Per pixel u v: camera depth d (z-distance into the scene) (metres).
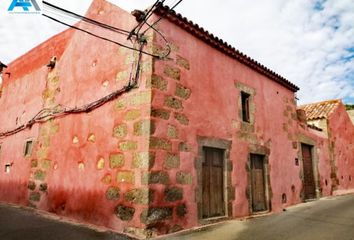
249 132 8.27
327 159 13.41
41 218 6.75
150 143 5.38
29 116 9.56
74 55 8.19
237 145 7.67
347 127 16.86
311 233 5.58
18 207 8.34
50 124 8.34
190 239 5.04
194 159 6.24
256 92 9.00
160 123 5.64
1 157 10.40
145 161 5.32
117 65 6.53
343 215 7.49
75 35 8.40
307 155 11.91
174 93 6.07
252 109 8.66
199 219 6.10
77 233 5.40
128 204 5.41
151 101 5.57
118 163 5.84
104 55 7.01
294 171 10.31
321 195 12.00
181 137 6.02
